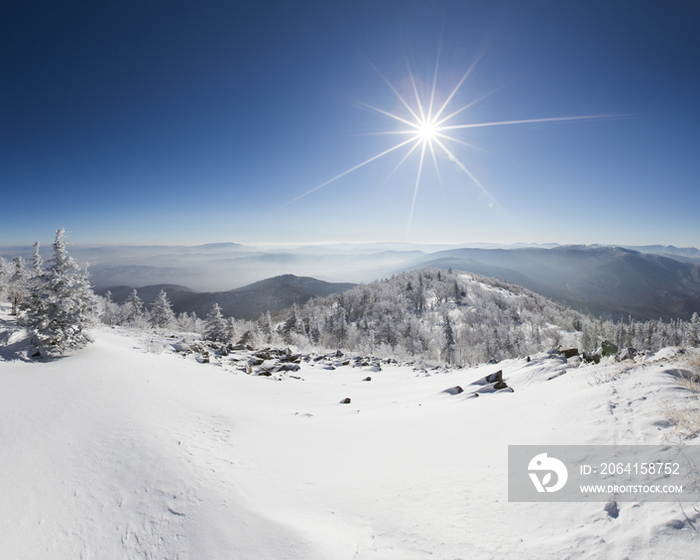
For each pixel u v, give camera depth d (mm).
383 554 3504
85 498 4645
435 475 5102
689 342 9289
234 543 3893
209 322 41688
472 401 9141
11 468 5070
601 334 74125
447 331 80000
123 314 59188
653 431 4203
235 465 5766
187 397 8906
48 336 10969
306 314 118875
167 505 4543
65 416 6711
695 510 2766
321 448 6941
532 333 102250
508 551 3109
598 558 2668
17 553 3781
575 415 5547
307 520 4301
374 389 13906
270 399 11078
